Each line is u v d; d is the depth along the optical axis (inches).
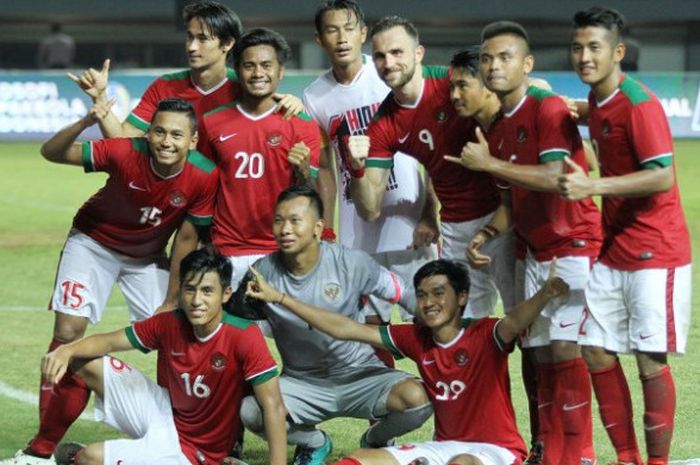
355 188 292.4
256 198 295.7
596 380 256.4
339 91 323.0
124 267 298.2
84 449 259.0
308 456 277.9
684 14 1244.5
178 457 259.0
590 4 1238.3
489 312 297.4
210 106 312.5
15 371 367.6
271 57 289.3
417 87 290.5
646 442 254.8
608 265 251.9
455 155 292.0
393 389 266.4
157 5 1255.5
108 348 261.4
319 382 273.3
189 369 257.4
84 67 1262.3
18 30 1247.5
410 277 331.3
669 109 1019.3
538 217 262.1
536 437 278.5
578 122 267.7
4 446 293.6
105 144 282.8
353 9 314.0
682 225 249.6
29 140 1037.2
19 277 528.1
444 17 1234.6
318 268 269.1
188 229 291.3
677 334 247.0
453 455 250.7
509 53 254.2
